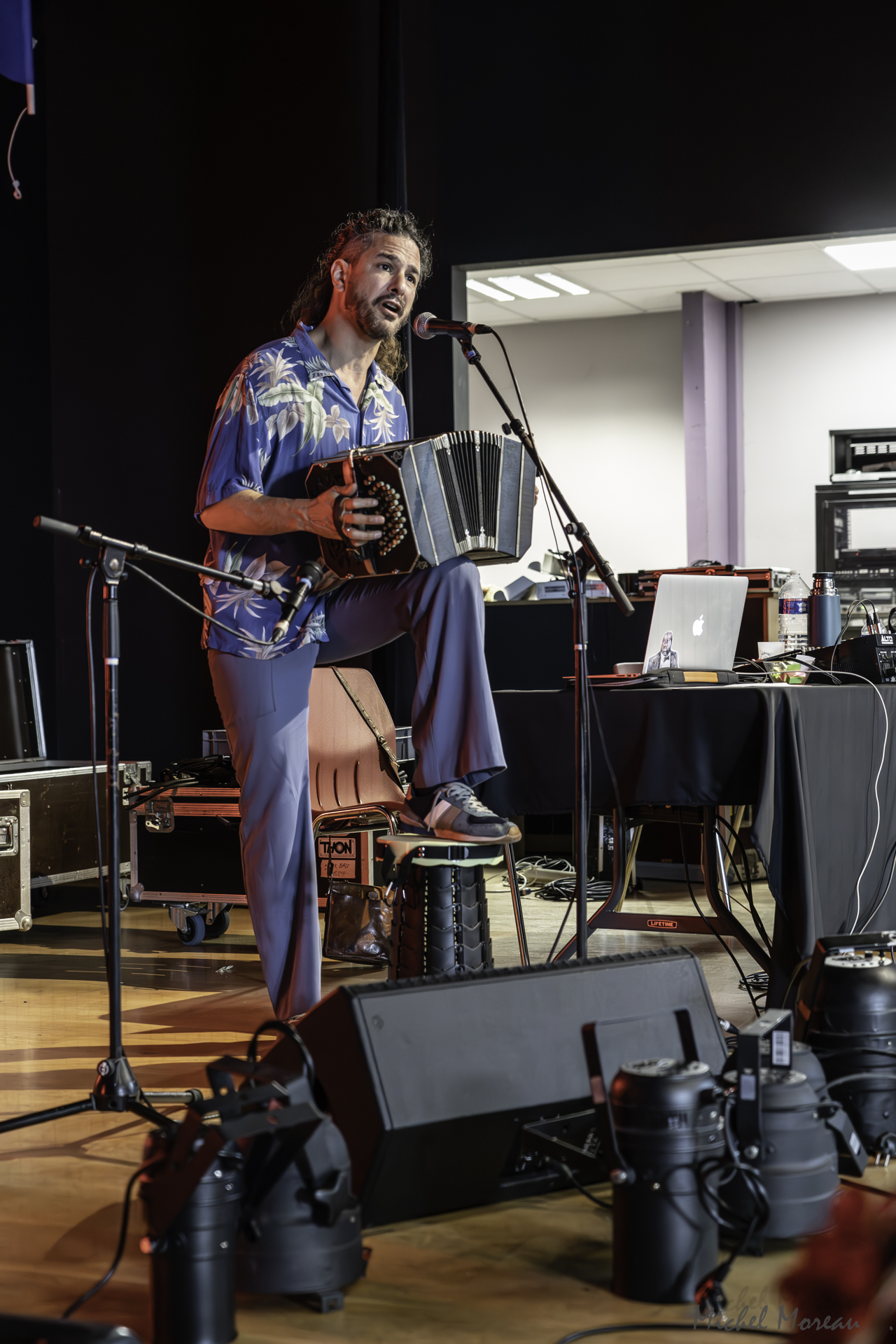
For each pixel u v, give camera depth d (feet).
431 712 9.23
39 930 15.20
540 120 18.21
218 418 9.46
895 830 10.78
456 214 18.53
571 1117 6.46
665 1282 5.23
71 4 18.97
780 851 8.96
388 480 8.66
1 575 19.51
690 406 31.32
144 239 18.80
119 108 18.88
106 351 18.90
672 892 16.78
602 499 33.09
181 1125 5.09
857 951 7.50
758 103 17.43
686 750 9.24
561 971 6.54
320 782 12.77
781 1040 5.85
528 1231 6.04
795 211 17.35
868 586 30.66
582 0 18.01
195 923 14.03
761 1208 5.39
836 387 31.55
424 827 9.36
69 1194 6.62
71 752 19.11
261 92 18.52
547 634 18.52
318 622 9.55
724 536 32.45
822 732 9.39
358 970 12.76
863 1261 4.66
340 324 9.73
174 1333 4.86
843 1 17.04
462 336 9.42
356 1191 5.82
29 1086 8.61
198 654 18.56
